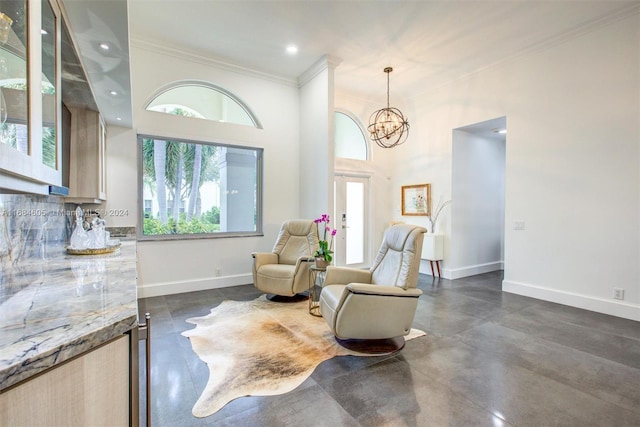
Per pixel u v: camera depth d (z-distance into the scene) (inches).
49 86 48.8
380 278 112.6
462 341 103.7
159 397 72.1
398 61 170.9
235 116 180.1
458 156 201.3
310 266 137.4
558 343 101.9
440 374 82.7
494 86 173.3
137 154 150.6
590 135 136.6
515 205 163.3
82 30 69.0
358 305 91.8
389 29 140.3
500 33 142.9
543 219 152.6
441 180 205.0
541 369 85.3
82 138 112.3
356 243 231.8
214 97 173.8
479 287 177.3
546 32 142.2
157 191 157.2
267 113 185.2
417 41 150.5
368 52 160.9
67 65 81.7
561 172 145.9
